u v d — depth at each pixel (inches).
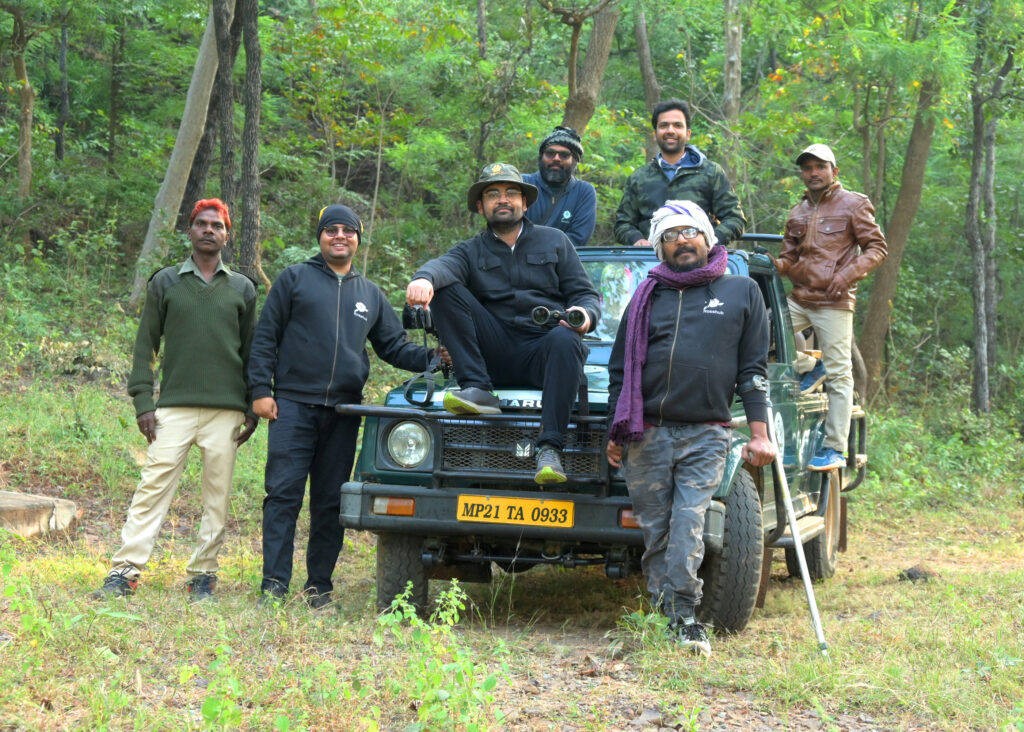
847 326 292.4
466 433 203.0
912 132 655.1
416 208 702.5
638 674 172.2
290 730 132.8
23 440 343.9
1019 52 653.3
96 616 175.5
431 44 556.4
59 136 737.0
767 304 261.0
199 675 159.3
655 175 280.5
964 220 847.7
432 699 134.7
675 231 191.9
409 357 230.4
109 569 234.2
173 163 546.9
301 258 513.3
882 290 666.8
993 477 517.7
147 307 223.8
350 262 229.8
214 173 714.8
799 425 258.8
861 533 391.9
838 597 258.1
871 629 209.0
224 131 402.3
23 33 628.4
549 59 792.3
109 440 352.2
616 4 470.9
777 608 241.8
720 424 191.6
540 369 203.2
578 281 207.6
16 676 148.3
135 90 796.6
